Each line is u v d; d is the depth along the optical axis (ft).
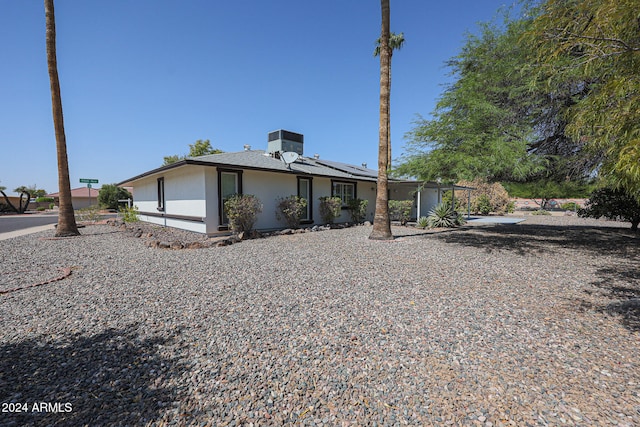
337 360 8.23
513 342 9.18
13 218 76.28
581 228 44.01
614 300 12.86
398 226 47.24
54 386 7.17
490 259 21.54
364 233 35.60
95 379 7.45
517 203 97.86
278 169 35.65
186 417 6.19
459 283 15.49
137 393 6.94
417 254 23.16
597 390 6.90
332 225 41.42
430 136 28.78
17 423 5.98
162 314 11.45
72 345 9.12
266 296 13.39
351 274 17.11
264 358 8.36
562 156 28.25
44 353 8.66
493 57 28.19
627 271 18.20
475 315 11.28
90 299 13.12
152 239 29.37
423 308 11.98
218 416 6.22
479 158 24.50
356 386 7.14
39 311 11.79
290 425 5.97
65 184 34.30
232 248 25.50
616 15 8.29
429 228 43.78
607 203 35.42
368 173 58.65
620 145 9.21
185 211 36.06
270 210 37.29
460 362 8.11
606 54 9.40
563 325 10.39
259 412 6.32
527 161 24.32
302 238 31.40
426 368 7.85
